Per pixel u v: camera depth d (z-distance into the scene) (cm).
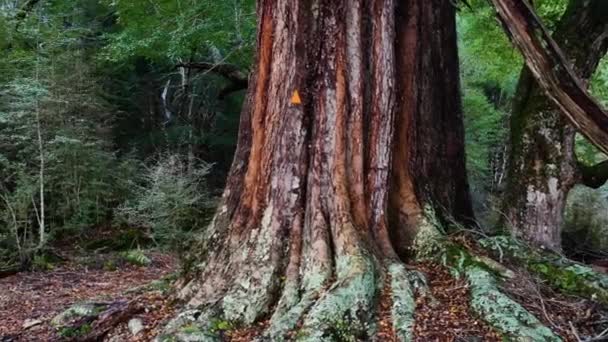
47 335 465
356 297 398
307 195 471
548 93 407
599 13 597
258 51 507
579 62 597
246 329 410
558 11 848
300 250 454
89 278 820
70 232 1061
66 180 1041
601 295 431
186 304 445
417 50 558
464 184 604
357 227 467
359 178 483
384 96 502
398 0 559
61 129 1021
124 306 463
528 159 615
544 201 603
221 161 1614
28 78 1002
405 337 378
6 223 913
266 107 489
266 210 469
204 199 1113
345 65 486
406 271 449
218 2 1037
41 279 808
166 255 973
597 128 397
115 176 1122
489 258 480
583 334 396
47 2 1262
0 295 688
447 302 426
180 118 1619
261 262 446
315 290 421
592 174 612
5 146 986
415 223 515
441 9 596
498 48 1052
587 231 859
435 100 581
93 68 1199
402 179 532
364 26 505
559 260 497
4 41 1073
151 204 950
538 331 375
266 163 477
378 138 497
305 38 484
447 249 484
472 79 2097
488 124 1966
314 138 479
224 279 452
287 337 375
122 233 1066
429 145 566
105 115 1207
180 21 1040
